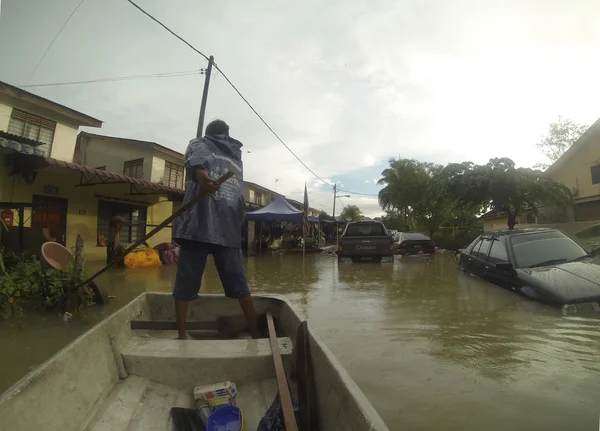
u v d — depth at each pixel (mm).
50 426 1600
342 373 1687
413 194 32812
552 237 6441
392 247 12836
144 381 2367
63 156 13180
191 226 2941
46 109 12445
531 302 5180
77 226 12148
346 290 7141
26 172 9883
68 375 1833
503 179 13977
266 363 2455
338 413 1624
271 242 21578
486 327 4199
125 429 1896
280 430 1849
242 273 3248
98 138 18406
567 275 5133
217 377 2422
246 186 29688
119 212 14086
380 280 8414
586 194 16266
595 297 4594
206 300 3844
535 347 3500
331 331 4254
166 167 18391
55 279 5422
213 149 3125
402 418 2330
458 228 27859
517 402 2500
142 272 10297
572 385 2723
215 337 3463
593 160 15922
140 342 2717
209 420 1897
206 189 2748
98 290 5875
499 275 6285
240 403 2260
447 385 2777
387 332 4160
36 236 6867
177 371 2410
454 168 15336
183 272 3043
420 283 7660
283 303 3508
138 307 3432
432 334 4031
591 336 3764
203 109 10711
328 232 38750
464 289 6648
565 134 23922
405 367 3135
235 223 3186
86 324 4828
